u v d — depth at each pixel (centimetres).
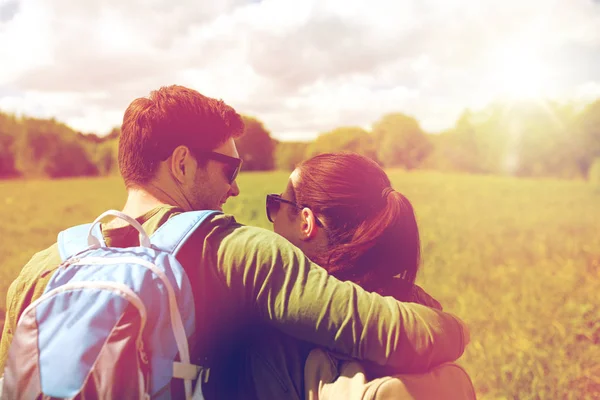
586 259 768
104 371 89
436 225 1143
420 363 110
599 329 460
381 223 126
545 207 1827
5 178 6806
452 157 7906
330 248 130
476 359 388
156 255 104
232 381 118
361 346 106
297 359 118
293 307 106
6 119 7144
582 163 5959
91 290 95
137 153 122
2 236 1011
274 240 112
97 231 119
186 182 125
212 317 110
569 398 338
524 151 6134
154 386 94
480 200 2150
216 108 128
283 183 3544
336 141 10075
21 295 116
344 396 108
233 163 129
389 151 9600
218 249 111
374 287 128
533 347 401
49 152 7031
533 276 629
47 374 90
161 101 124
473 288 577
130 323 93
